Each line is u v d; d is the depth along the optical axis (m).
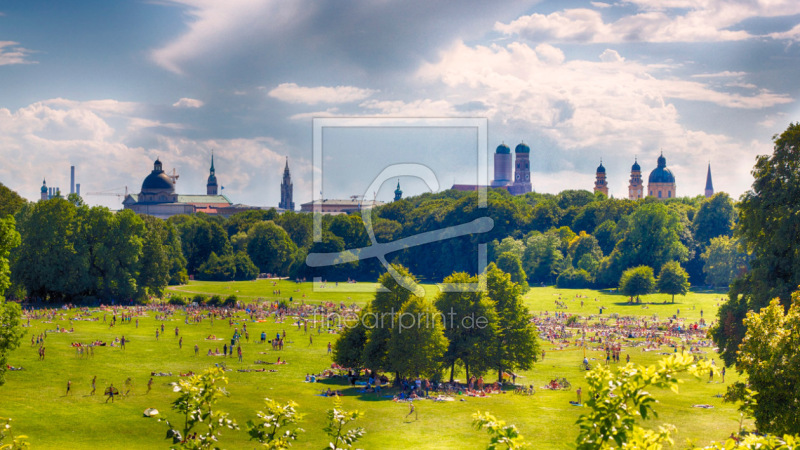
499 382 77.44
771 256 58.88
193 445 21.69
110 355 87.06
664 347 100.69
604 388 18.53
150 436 54.50
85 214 146.12
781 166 59.72
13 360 80.00
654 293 172.38
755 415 40.06
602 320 130.88
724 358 60.44
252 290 181.62
